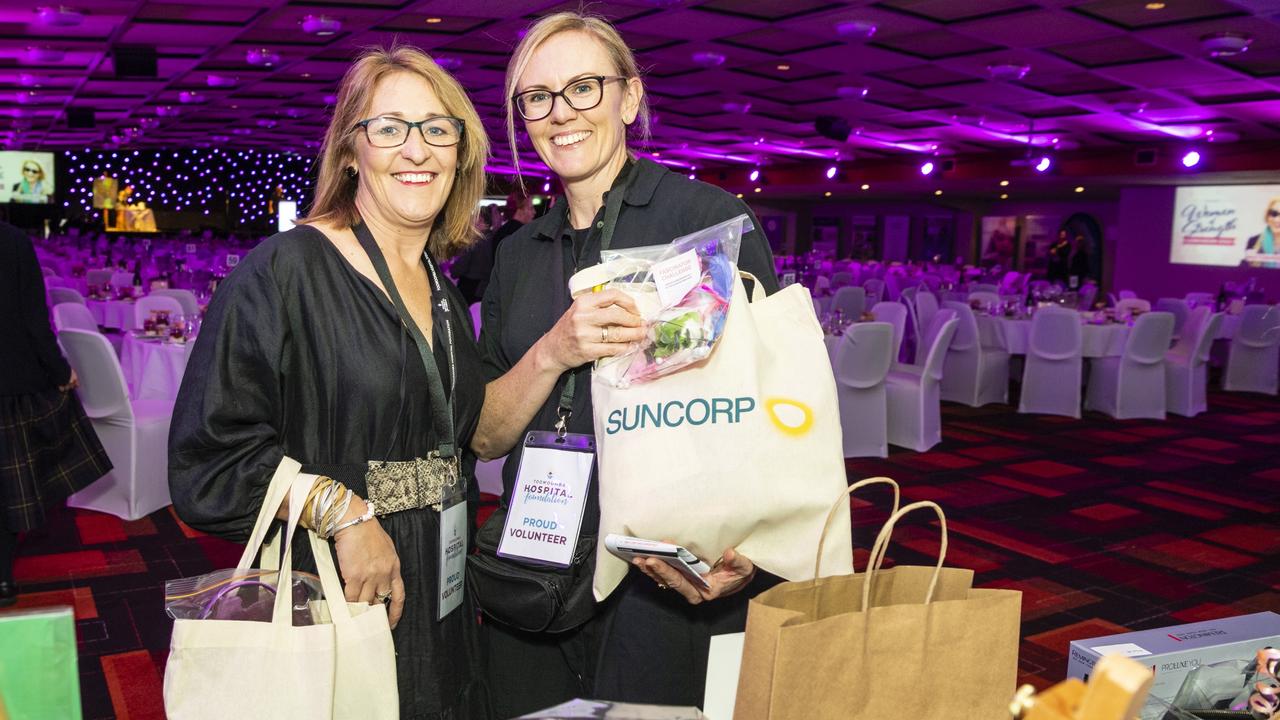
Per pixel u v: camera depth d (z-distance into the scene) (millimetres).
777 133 15961
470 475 1691
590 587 1534
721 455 1279
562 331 1428
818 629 963
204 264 12703
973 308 9711
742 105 13102
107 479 4625
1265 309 9672
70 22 8242
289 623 1207
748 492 1270
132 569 3914
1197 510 5207
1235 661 1301
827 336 6484
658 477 1285
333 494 1320
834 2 7488
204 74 11789
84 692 2828
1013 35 8117
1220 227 15258
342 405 1397
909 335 9898
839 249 25844
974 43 8547
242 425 1345
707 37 8953
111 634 3264
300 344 1380
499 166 23125
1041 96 10930
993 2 7184
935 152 17422
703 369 1303
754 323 1347
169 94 13555
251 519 1321
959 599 1119
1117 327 8055
